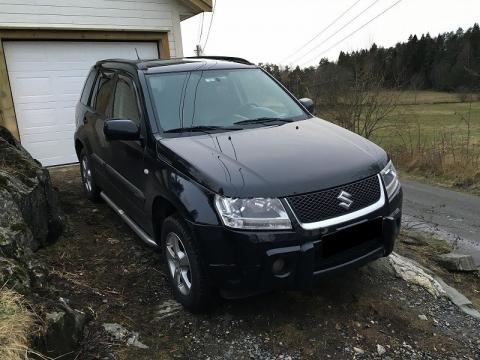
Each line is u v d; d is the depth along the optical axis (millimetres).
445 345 3279
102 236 4910
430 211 7242
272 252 2971
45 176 4605
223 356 3061
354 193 3244
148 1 9734
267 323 3406
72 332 2916
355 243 3223
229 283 3102
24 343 2490
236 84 4711
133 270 4188
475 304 4039
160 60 5062
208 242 3090
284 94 4945
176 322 3420
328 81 15305
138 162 4055
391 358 3102
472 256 5215
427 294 3957
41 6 8656
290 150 3525
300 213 3039
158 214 3873
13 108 8703
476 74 14883
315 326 3387
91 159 5684
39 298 2973
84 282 3885
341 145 3699
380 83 14789
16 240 3557
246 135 3883
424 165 10828
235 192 3012
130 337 3195
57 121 9266
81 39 9195
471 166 9820
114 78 5148
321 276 3121
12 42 8602
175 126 4000
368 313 3574
